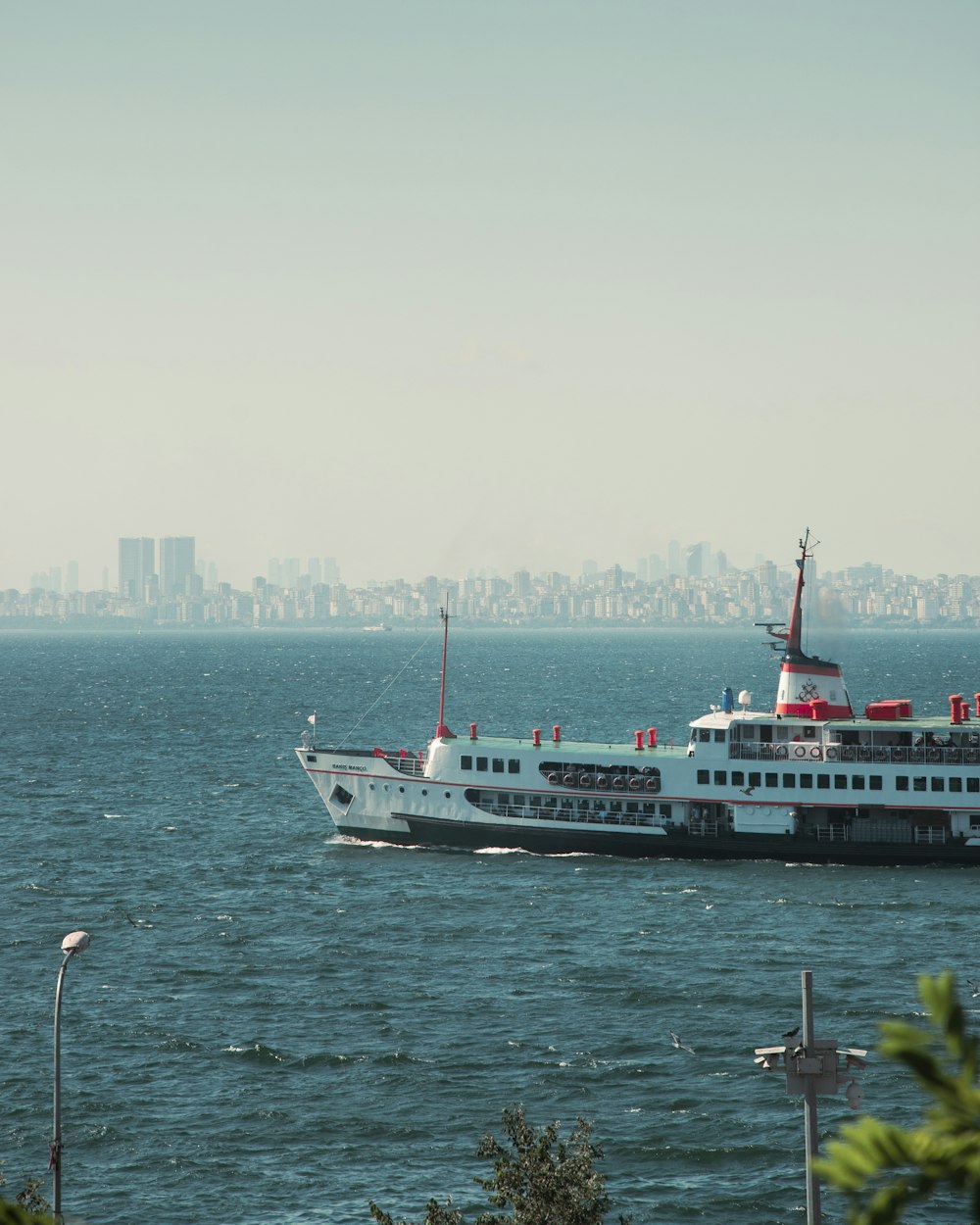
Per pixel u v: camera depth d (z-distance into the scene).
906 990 92.94
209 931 111.44
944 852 126.38
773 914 112.94
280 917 115.62
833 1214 62.50
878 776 125.62
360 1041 84.25
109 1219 62.75
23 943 107.88
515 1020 87.81
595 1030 85.81
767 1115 72.81
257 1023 87.69
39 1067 80.12
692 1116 72.94
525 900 118.62
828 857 128.12
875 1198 8.16
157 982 97.06
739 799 128.38
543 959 101.44
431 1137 71.06
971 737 125.88
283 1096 76.25
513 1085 77.44
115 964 101.69
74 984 96.69
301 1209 63.59
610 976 97.00
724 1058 80.75
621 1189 65.38
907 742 128.12
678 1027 86.19
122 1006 91.31
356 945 106.38
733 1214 62.88
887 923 110.00
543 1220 47.53
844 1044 82.69
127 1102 75.25
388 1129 72.00
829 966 98.69
